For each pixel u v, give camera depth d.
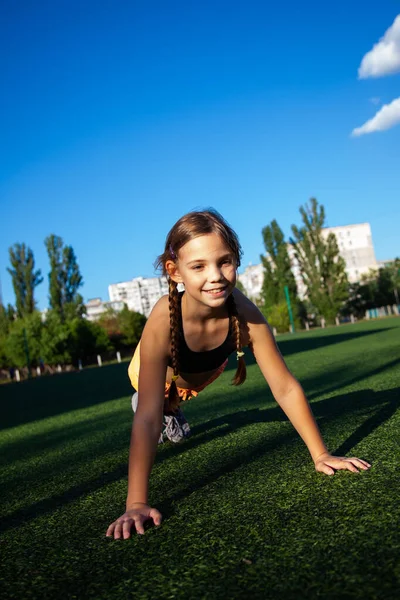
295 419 1.92
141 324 42.69
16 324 37.56
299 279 69.25
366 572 1.03
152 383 1.83
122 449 3.00
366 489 1.54
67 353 36.25
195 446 2.60
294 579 1.05
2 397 12.53
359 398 3.51
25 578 1.24
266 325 1.98
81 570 1.25
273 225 48.72
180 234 1.60
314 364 7.21
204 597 1.03
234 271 1.64
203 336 1.87
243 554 1.20
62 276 44.31
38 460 3.07
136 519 1.51
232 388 5.68
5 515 1.88
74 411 6.23
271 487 1.70
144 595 1.07
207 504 1.62
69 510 1.83
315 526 1.31
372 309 54.31
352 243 79.44
